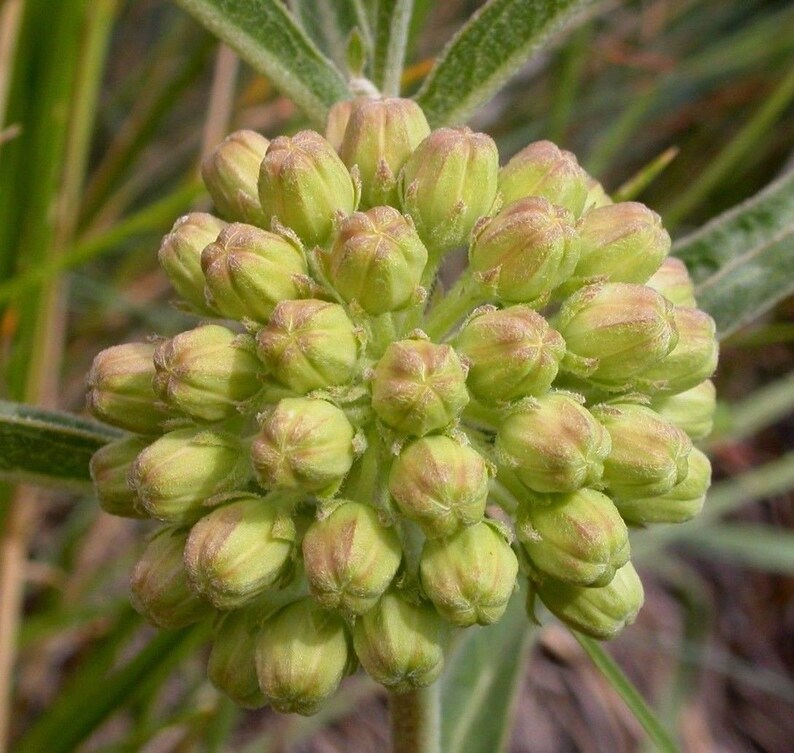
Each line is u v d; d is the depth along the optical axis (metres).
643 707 0.08
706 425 0.08
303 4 0.09
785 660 0.20
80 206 0.15
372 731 0.18
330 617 0.07
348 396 0.07
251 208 0.08
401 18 0.09
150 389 0.07
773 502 0.20
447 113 0.09
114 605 0.13
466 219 0.07
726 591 0.20
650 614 0.19
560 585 0.07
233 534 0.07
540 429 0.07
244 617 0.07
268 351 0.07
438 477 0.06
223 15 0.08
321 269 0.07
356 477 0.07
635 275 0.08
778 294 0.10
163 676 0.12
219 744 0.12
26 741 0.12
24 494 0.12
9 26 0.11
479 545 0.07
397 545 0.07
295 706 0.07
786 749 0.19
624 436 0.07
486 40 0.08
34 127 0.11
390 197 0.08
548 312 0.11
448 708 0.10
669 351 0.07
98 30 0.12
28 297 0.11
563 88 0.15
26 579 0.14
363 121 0.08
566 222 0.07
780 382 0.14
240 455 0.07
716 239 0.10
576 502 0.07
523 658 0.10
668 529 0.14
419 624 0.07
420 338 0.07
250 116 0.15
